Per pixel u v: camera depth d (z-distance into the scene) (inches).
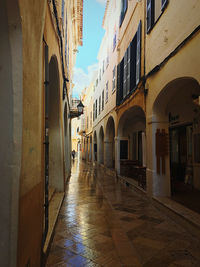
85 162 1122.7
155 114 271.0
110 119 620.1
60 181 314.5
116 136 505.0
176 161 394.9
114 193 331.6
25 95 82.4
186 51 189.5
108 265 122.8
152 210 238.5
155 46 265.3
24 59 80.4
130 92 374.0
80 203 267.4
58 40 227.6
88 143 1181.1
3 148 73.4
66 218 207.2
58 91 269.1
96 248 144.0
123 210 237.5
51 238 148.9
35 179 102.1
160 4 252.5
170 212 215.2
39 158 113.8
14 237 71.4
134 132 570.9
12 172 72.1
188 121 338.0
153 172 269.0
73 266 121.0
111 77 582.6
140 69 323.0
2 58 76.0
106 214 221.6
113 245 149.0
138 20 342.0
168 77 225.5
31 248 92.4
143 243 152.6
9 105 74.9
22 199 78.8
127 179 422.9
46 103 140.9
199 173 309.4
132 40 372.8
